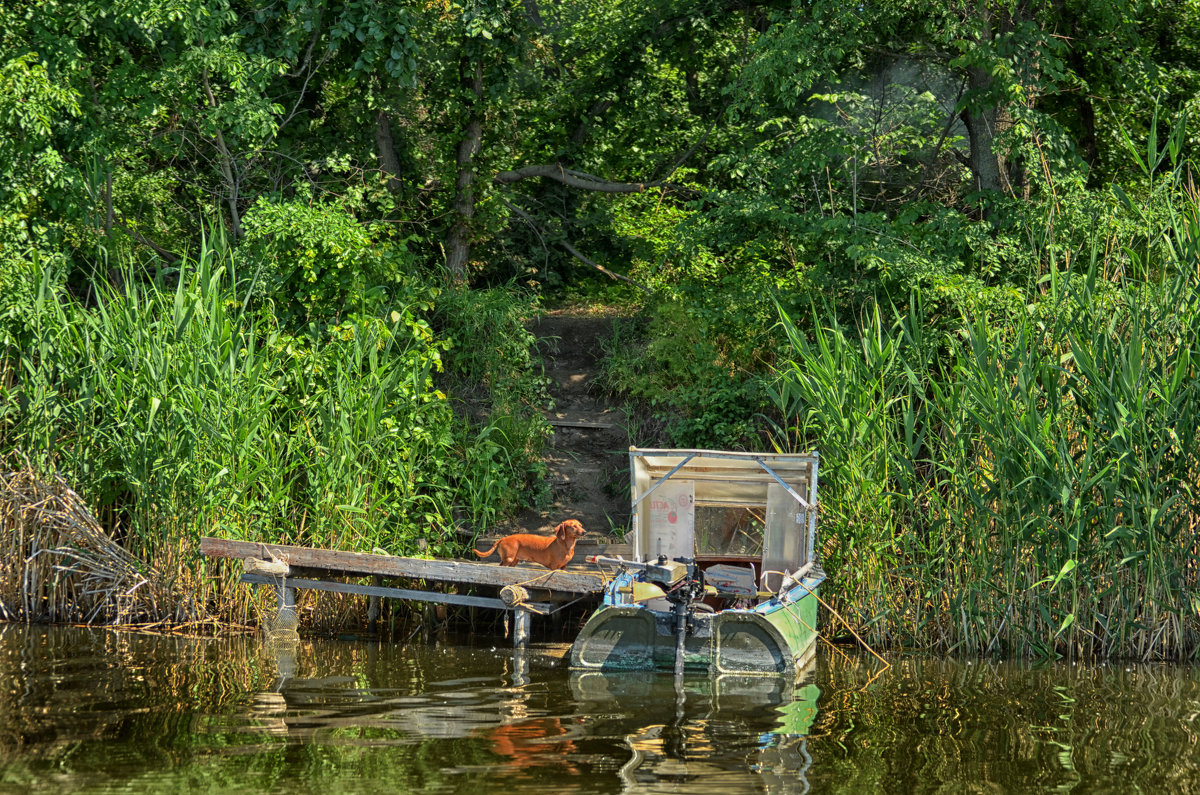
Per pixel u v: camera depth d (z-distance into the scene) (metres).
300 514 11.59
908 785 5.90
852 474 10.46
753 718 7.37
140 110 13.39
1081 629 9.72
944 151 15.32
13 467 11.33
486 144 17.25
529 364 15.59
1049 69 13.25
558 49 18.94
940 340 12.28
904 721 7.33
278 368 11.78
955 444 10.41
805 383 11.02
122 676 8.48
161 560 10.76
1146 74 14.40
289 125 15.68
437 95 16.72
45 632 10.27
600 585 9.96
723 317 14.44
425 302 14.52
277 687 8.22
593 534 13.20
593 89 18.12
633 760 6.29
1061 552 9.77
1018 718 7.41
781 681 8.62
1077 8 14.73
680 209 19.19
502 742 6.66
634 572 9.66
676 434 14.26
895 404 11.74
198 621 10.66
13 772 5.92
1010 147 13.12
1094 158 16.22
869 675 8.91
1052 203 11.93
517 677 8.73
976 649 10.02
